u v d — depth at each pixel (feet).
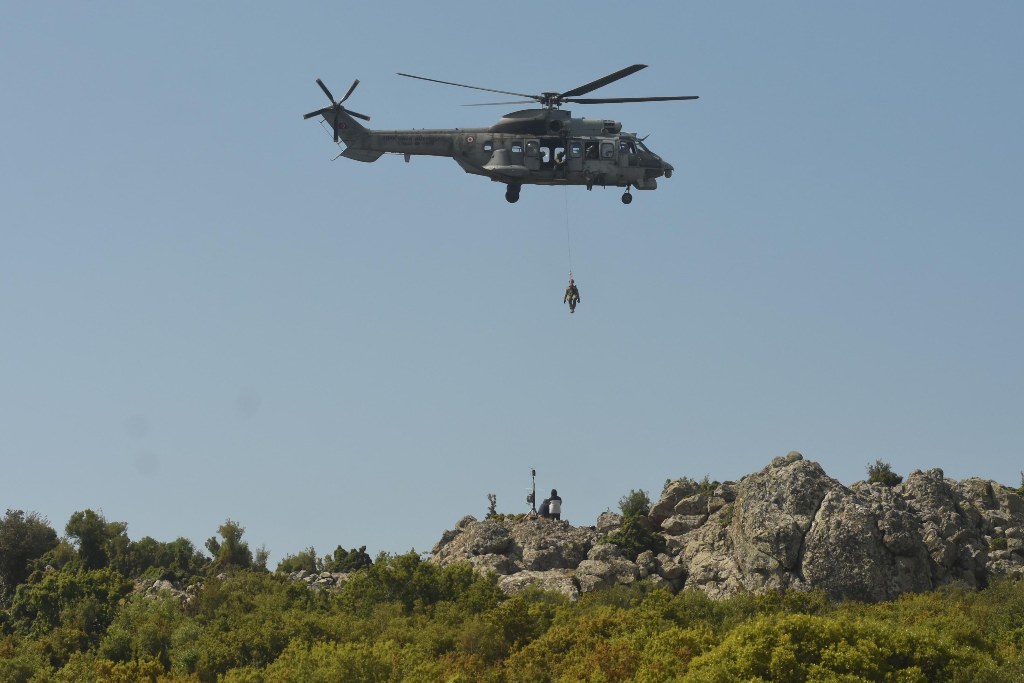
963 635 377.50
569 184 464.24
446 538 528.63
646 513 511.81
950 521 462.19
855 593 438.40
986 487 489.67
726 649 354.95
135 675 412.36
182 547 586.04
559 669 385.70
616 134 462.60
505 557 493.36
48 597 482.69
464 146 460.96
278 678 390.83
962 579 451.94
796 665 342.44
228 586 498.69
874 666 342.64
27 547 558.15
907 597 432.66
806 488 464.24
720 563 461.37
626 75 444.14
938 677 350.43
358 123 465.06
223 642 436.76
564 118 460.14
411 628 438.40
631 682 357.00
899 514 454.40
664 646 375.04
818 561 443.32
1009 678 344.08
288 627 442.09
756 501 465.06
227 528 580.30
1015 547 463.83
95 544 561.84
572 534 501.97
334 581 526.57
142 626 453.17
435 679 384.06
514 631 422.41
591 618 417.08
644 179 464.24
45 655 444.55
